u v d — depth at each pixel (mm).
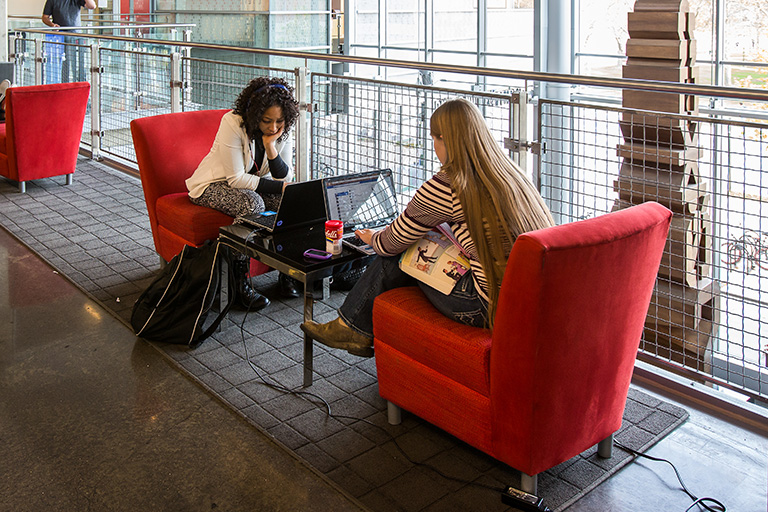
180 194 3859
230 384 2889
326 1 13227
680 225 3561
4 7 7969
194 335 3152
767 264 2775
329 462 2393
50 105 5516
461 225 2307
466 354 2156
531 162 3713
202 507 2182
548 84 8680
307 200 3129
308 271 2738
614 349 2141
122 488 2262
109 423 2615
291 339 3297
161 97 6242
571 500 2213
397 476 2322
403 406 2498
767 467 2406
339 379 2947
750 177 6918
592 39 8555
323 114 4289
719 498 2246
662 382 2920
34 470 2340
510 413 2070
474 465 2385
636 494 2258
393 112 3828
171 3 11555
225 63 4902
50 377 2928
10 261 4191
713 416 2713
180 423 2623
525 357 1962
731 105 7301
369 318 2652
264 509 2174
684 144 3629
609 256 1965
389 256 2564
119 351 3156
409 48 11016
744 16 7086
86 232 4711
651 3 4102
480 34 9797
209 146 4035
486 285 2219
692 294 3484
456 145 2238
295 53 4141
